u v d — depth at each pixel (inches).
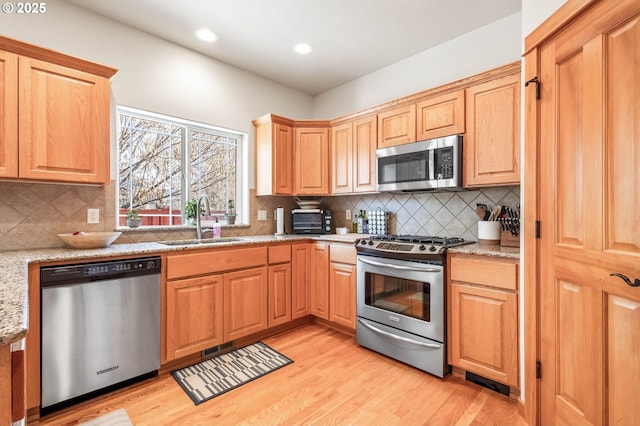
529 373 64.0
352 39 108.2
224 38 106.9
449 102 93.9
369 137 117.0
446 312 83.5
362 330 101.4
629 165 44.4
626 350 44.8
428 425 63.6
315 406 70.0
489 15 95.5
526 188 65.0
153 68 104.2
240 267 99.7
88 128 80.1
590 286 50.7
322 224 133.1
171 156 115.3
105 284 73.2
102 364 72.7
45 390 65.2
